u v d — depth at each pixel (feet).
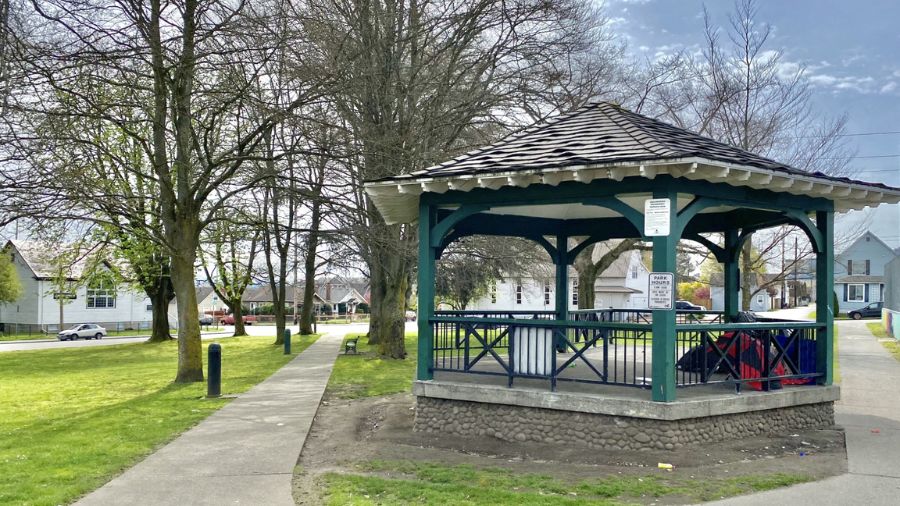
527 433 28.63
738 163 26.09
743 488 22.09
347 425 35.14
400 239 73.31
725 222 39.06
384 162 59.72
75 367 78.23
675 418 25.75
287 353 87.71
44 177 46.85
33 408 43.14
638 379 31.53
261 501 21.26
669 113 83.35
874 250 215.72
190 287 56.49
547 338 29.09
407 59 74.13
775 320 39.06
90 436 32.12
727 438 27.78
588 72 75.00
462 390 30.01
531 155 29.66
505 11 65.62
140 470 25.29
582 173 26.45
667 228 26.00
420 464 25.85
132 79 50.52
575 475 23.84
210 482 23.54
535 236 42.06
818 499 20.94
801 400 30.19
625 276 233.55
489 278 119.75
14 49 42.68
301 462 26.99
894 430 31.37
